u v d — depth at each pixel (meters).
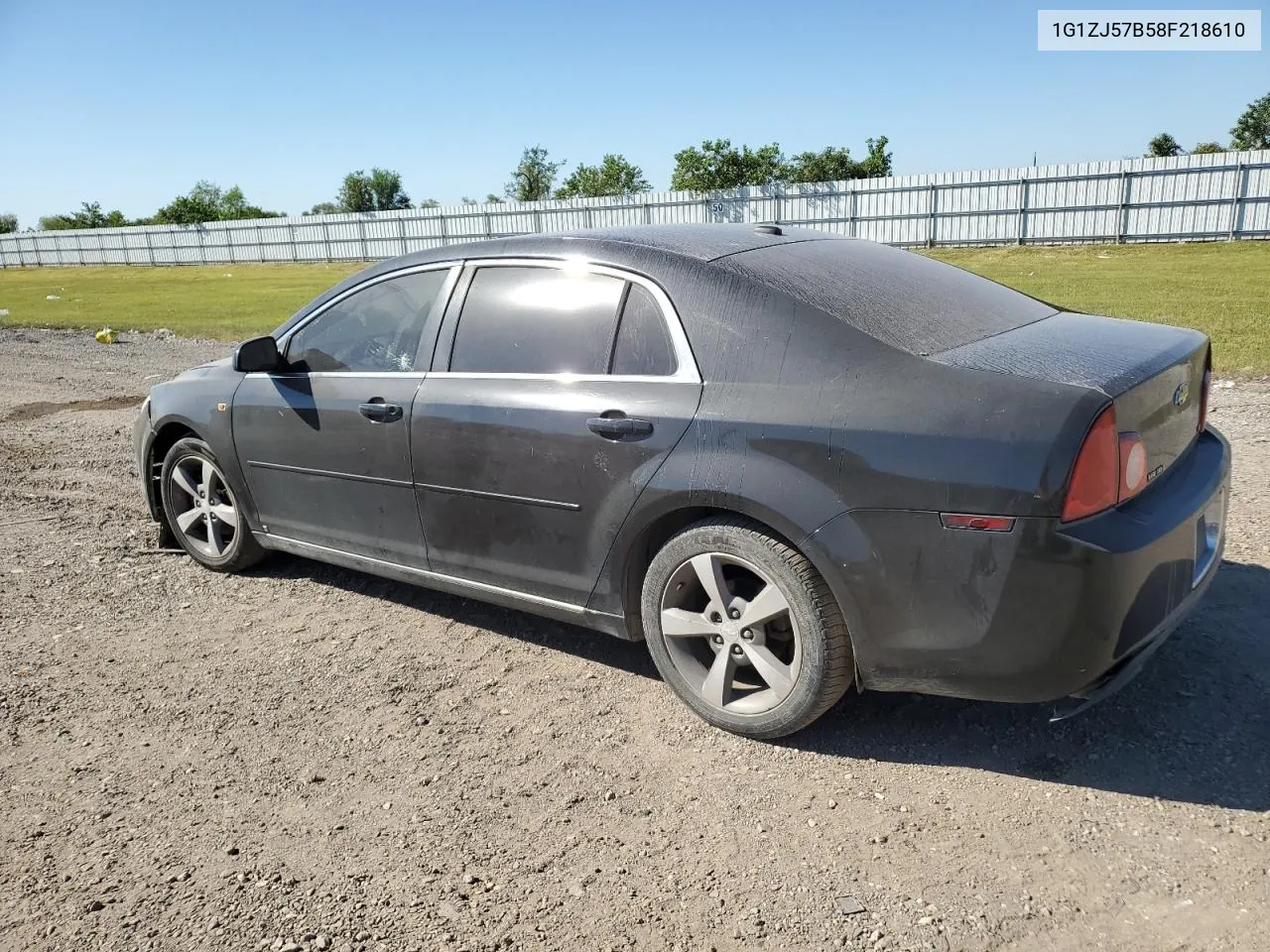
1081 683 2.58
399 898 2.44
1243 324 11.15
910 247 32.28
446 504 3.69
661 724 3.25
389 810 2.82
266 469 4.38
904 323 2.95
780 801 2.77
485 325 3.61
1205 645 3.49
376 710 3.44
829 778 2.87
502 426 3.43
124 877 2.57
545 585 3.51
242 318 18.73
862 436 2.68
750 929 2.27
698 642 3.31
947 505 2.56
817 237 3.73
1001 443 2.51
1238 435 6.40
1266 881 2.33
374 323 4.00
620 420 3.12
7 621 4.37
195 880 2.54
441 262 3.83
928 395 2.65
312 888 2.49
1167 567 2.62
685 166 39.00
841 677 2.91
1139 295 15.04
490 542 3.61
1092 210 28.67
